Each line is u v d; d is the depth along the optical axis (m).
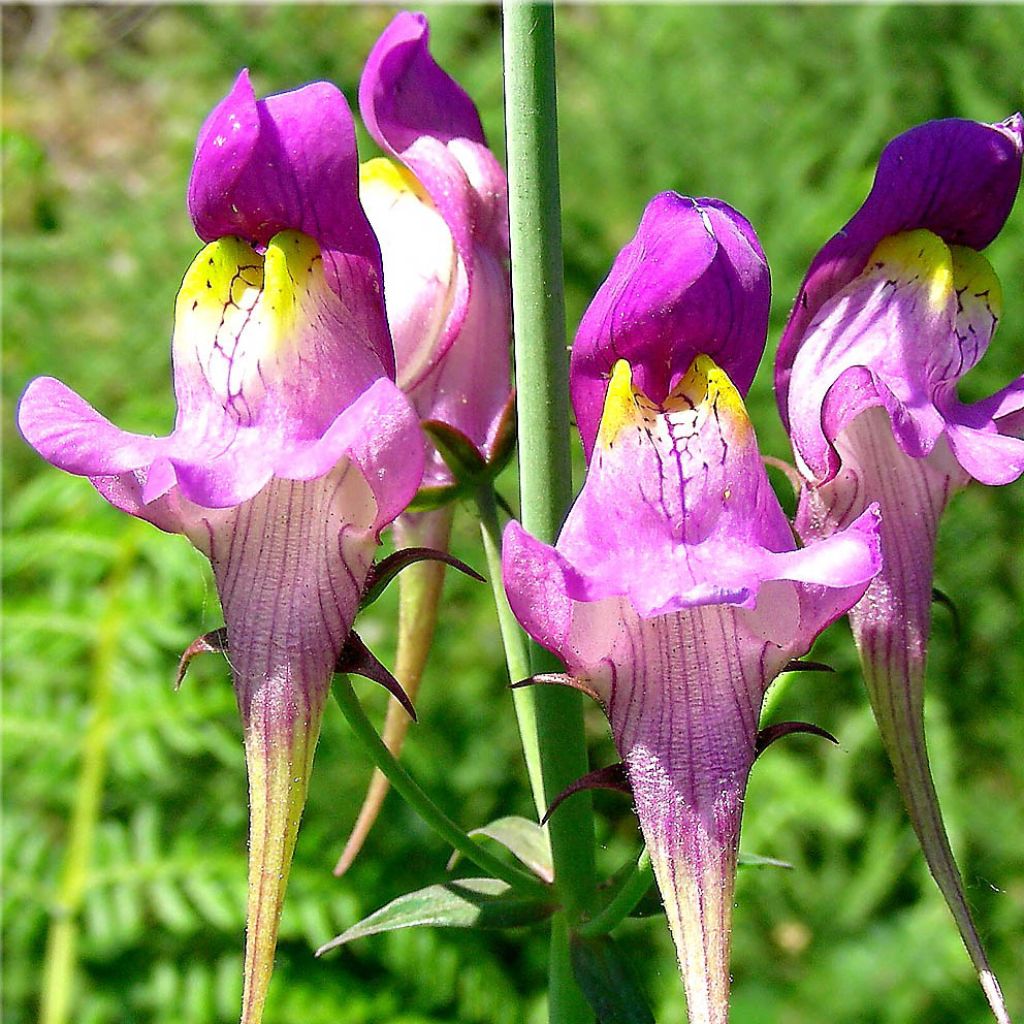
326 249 0.08
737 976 0.21
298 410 0.07
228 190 0.08
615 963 0.09
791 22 0.26
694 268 0.07
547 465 0.09
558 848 0.09
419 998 0.18
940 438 0.08
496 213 0.10
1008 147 0.08
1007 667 0.22
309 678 0.07
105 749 0.18
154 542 0.18
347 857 0.10
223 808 0.20
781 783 0.20
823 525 0.08
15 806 0.19
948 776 0.20
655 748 0.07
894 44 0.25
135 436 0.07
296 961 0.18
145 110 0.34
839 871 0.21
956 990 0.20
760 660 0.07
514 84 0.09
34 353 0.25
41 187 0.25
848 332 0.08
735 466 0.07
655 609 0.07
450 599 0.23
